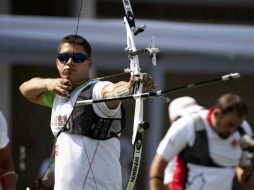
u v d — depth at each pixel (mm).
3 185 19875
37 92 17578
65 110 16750
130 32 16484
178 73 39125
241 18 49594
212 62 36906
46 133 39625
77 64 16688
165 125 37719
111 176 16781
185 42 35938
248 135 23375
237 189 24922
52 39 35062
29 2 45969
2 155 19766
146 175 36844
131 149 33750
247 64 37125
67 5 46281
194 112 23141
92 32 35344
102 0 47125
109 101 15633
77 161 16578
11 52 35344
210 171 22984
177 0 48531
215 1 49219
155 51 15648
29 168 38750
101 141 16656
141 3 48094
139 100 16000
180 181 23062
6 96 39469
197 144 22812
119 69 36625
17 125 39531
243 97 41188
